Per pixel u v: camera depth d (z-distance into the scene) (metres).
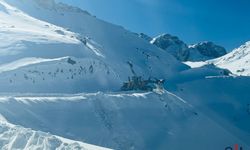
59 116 93.31
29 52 140.50
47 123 86.94
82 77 141.12
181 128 120.12
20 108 86.50
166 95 140.38
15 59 131.38
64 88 127.75
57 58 145.88
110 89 143.25
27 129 32.59
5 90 110.25
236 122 163.88
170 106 131.88
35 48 145.88
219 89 198.62
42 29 189.50
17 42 145.00
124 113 111.75
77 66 145.12
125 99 120.69
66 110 97.81
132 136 101.69
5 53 133.00
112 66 172.25
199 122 130.12
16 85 115.12
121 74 169.50
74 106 101.81
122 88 143.88
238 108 179.12
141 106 121.44
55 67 135.62
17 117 81.69
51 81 127.31
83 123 95.75
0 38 144.75
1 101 84.94
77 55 157.88
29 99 93.94
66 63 142.00
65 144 30.42
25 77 121.12
